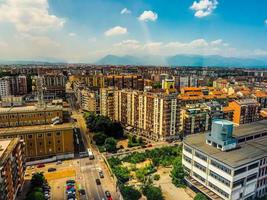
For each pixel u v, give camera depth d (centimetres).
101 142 13838
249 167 7912
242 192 7931
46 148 11419
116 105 18325
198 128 15488
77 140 14600
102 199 8388
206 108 16175
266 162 8506
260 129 10988
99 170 10538
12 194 7569
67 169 10725
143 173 10112
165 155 12075
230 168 7506
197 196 7944
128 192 8294
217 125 8925
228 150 8762
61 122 12562
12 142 8381
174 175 9562
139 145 14012
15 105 13525
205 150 8731
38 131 11106
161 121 14412
